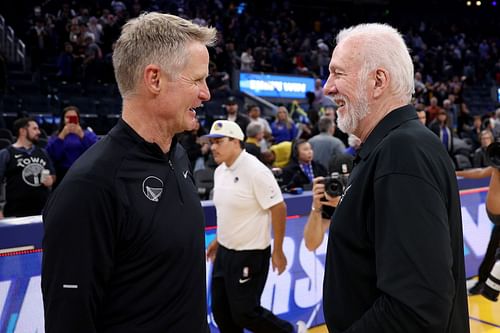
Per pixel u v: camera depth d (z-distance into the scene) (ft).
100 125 31.71
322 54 55.11
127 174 4.25
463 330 4.25
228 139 9.41
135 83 4.42
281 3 71.77
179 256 4.45
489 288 11.53
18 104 31.30
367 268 4.13
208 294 10.68
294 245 11.91
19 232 8.31
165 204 4.43
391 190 3.76
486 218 16.85
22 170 14.46
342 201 4.36
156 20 4.44
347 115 4.47
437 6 81.00
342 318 4.28
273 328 9.61
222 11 58.54
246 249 9.45
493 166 7.05
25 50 40.86
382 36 4.36
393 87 4.30
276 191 9.45
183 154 5.18
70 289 3.93
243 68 47.73
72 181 4.06
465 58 67.00
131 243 4.21
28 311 8.41
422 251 3.58
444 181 3.97
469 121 41.14
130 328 4.26
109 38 43.55
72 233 3.95
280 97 45.75
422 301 3.50
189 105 4.50
